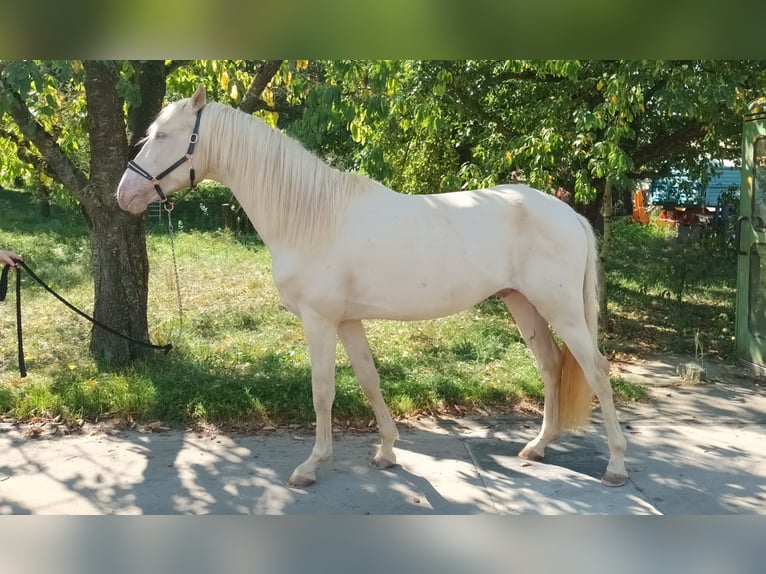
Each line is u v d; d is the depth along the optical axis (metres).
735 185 10.47
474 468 3.70
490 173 6.52
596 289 3.49
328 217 3.26
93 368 5.27
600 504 3.24
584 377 3.61
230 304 8.10
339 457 3.87
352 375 5.13
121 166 5.39
